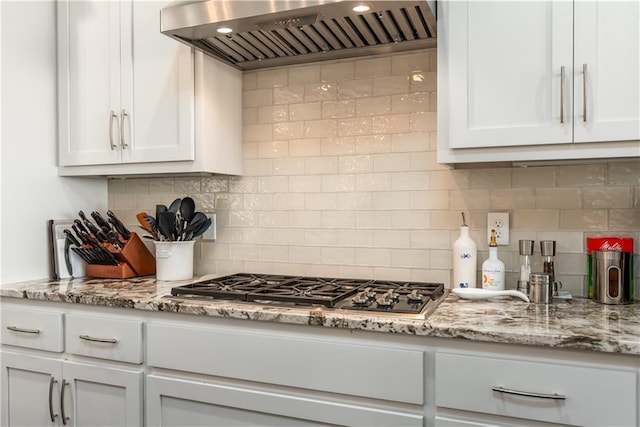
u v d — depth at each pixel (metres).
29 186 2.12
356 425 1.34
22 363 1.86
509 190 1.79
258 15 1.54
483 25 1.51
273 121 2.14
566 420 1.16
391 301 1.48
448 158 1.57
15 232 2.06
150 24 2.02
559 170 1.73
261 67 2.14
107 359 1.70
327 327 1.39
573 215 1.71
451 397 1.26
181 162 1.97
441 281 1.88
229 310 1.48
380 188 1.97
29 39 2.12
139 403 1.63
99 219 2.16
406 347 1.31
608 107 1.38
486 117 1.51
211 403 1.52
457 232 1.86
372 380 1.33
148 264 2.26
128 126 2.05
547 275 1.56
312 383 1.40
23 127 2.09
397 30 1.72
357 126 2.01
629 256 1.55
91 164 2.14
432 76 1.89
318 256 2.07
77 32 2.17
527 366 1.19
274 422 1.45
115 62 2.08
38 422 1.83
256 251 2.18
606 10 1.38
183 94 1.95
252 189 2.18
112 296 1.70
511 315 1.38
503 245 1.79
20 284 2.00
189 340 1.56
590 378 1.14
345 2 1.44
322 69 2.06
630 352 1.10
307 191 2.09
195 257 2.29
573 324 1.27
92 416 1.73
